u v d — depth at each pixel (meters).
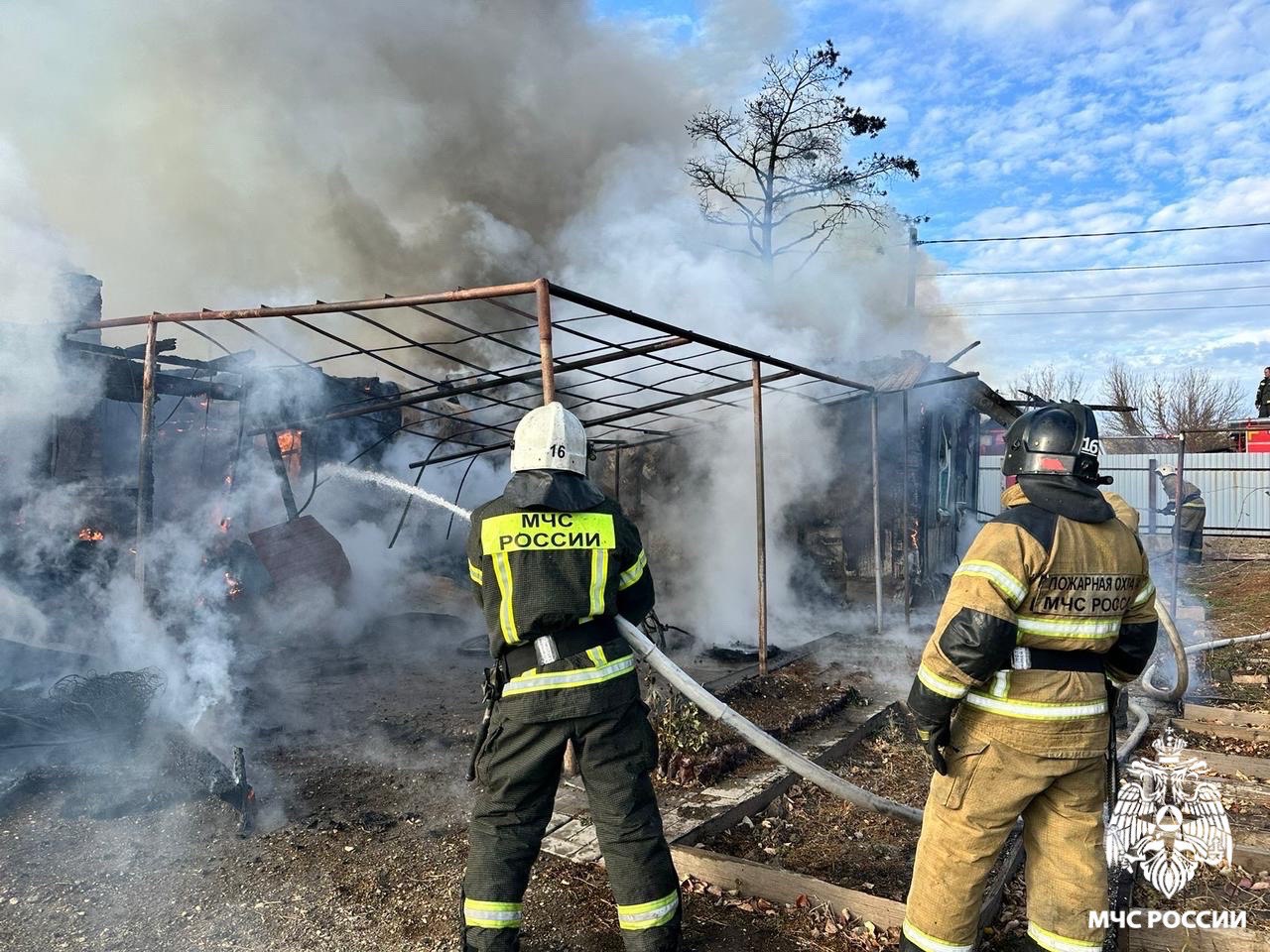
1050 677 2.35
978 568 2.34
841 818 4.26
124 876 3.54
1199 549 12.11
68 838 3.87
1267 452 18.25
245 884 3.48
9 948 3.01
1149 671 6.54
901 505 11.91
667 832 3.83
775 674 7.04
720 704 3.11
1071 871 2.40
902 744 5.62
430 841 3.91
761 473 7.00
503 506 2.84
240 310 6.01
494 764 2.76
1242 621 9.11
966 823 2.42
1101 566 2.36
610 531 2.85
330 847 3.83
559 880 3.48
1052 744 2.34
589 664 2.73
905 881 3.54
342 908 3.29
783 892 3.30
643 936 2.68
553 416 2.94
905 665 7.64
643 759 2.81
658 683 6.50
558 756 2.77
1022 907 3.27
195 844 3.85
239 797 4.12
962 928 2.47
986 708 2.40
